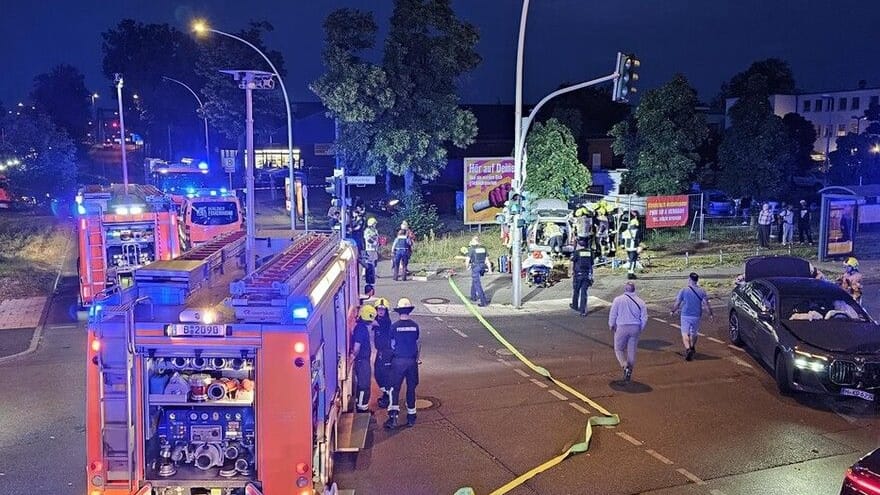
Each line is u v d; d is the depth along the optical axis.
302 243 9.43
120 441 6.49
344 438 8.89
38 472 9.13
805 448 9.78
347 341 9.80
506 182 29.64
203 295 7.67
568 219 24.47
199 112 50.56
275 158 57.12
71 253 26.84
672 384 12.48
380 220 32.66
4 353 14.71
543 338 15.61
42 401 11.83
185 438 6.83
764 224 27.19
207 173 32.59
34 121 42.84
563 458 9.40
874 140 48.75
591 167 47.28
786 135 34.53
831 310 12.62
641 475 8.95
